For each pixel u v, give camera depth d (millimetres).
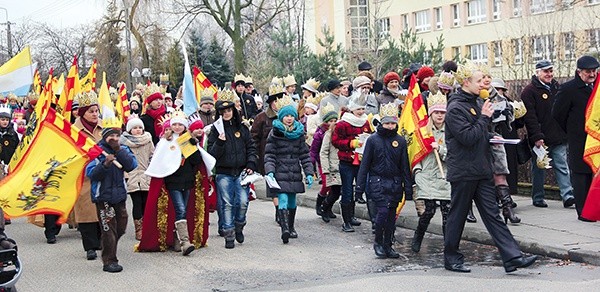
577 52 24516
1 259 6773
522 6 34094
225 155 10836
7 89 12148
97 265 10016
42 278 9359
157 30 42750
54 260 10414
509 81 14617
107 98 10844
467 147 8586
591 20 28453
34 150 8227
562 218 11172
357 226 12352
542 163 11703
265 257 10172
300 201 14969
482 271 8828
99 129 10930
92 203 10242
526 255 9500
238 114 10961
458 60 25891
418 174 9922
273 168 11031
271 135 11164
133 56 45031
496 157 10898
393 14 46375
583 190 10789
